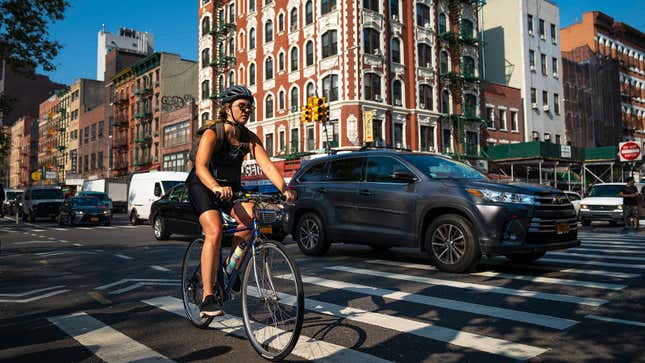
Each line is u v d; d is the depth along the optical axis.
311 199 8.43
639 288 5.11
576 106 45.12
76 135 71.31
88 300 5.18
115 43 81.25
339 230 7.89
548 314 4.14
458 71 35.62
